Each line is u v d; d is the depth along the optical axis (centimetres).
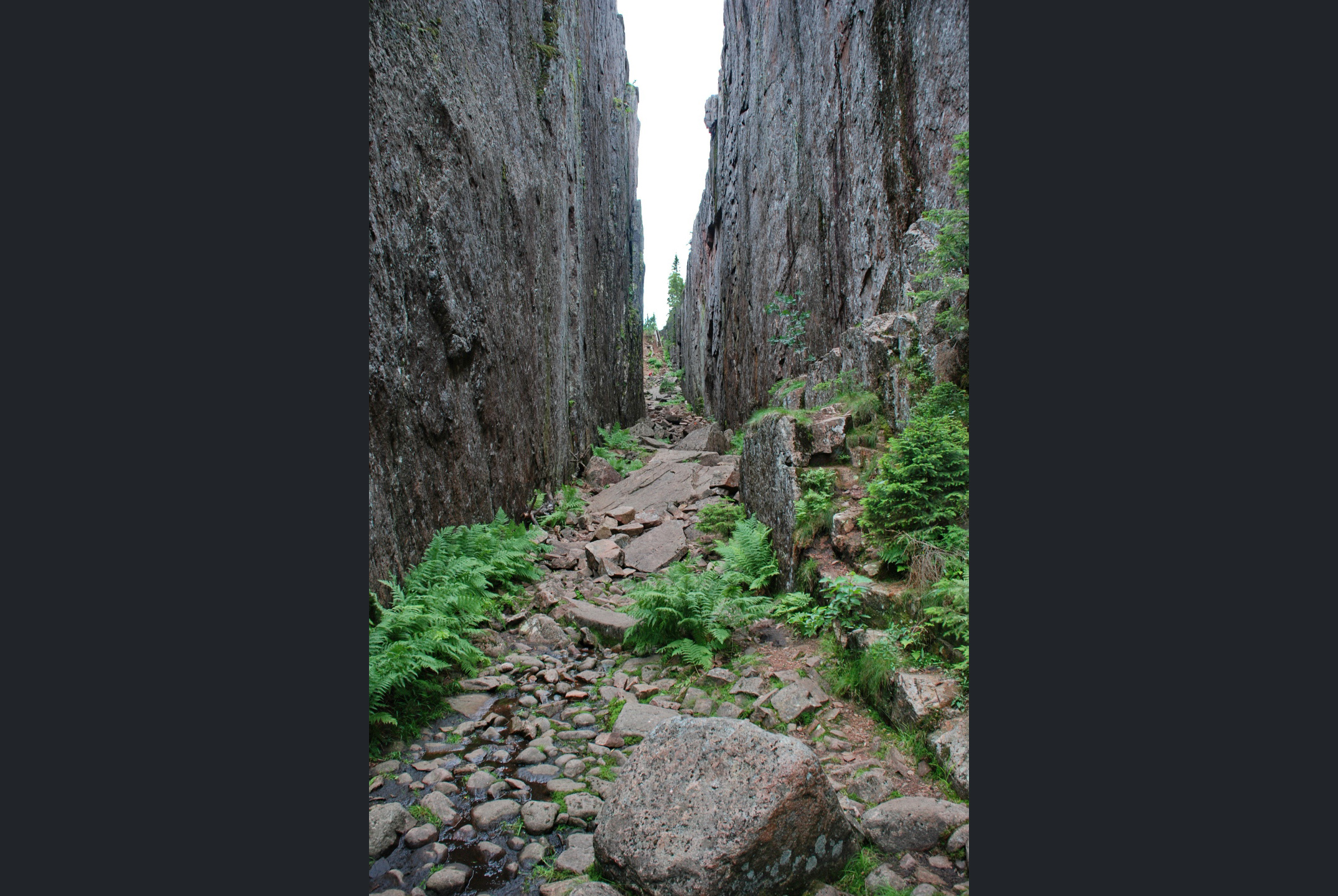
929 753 357
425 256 658
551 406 1271
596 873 288
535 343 1138
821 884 278
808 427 716
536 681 505
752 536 722
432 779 363
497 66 936
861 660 439
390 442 577
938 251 585
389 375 578
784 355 1466
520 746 406
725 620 542
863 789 342
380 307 564
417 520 618
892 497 531
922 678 395
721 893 255
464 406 762
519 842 312
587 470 1536
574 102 1673
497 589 690
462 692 480
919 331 643
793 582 627
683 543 884
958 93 714
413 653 445
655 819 279
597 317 2108
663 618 549
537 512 1052
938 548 477
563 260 1465
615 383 2420
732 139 2264
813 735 402
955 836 291
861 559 543
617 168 2644
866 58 959
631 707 452
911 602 456
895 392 659
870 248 934
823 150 1186
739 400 2052
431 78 689
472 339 778
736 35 2191
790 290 1436
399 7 628
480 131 845
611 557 834
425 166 667
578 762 383
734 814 269
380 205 570
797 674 479
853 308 998
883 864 287
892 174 866
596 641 587
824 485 651
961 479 505
